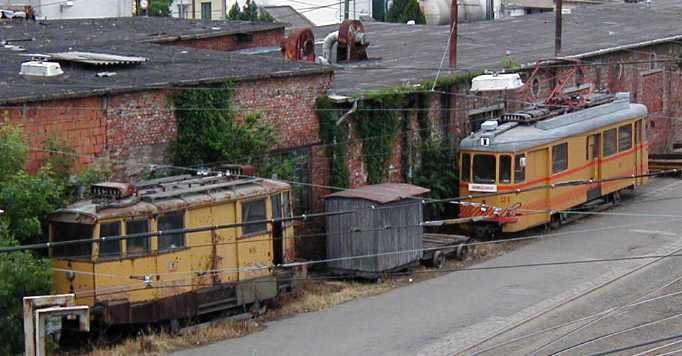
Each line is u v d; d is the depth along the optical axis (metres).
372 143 40.38
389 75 45.00
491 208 41.06
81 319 18.42
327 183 39.12
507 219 40.97
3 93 30.22
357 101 39.09
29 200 28.27
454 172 43.53
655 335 30.27
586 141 44.91
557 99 46.34
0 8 56.53
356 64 48.97
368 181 40.50
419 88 41.78
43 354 18.20
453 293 35.09
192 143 34.66
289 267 33.69
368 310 33.19
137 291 29.20
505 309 33.28
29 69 32.94
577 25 65.50
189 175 33.34
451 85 43.78
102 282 28.58
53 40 42.66
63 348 28.78
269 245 32.75
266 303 32.88
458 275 37.34
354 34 49.59
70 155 31.06
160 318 29.64
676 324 31.27
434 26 65.56
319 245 38.50
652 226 43.75
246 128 35.59
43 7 68.88
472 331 31.05
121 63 36.09
